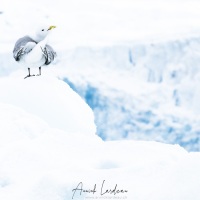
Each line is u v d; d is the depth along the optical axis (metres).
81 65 133.12
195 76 132.50
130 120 124.62
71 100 9.16
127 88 129.12
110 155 5.03
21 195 3.98
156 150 5.16
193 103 128.88
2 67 108.06
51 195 3.84
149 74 135.00
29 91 9.12
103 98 125.56
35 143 5.34
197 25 146.62
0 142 5.76
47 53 9.31
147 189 3.73
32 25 9.49
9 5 155.62
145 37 142.50
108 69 134.38
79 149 5.27
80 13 176.75
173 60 136.62
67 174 4.11
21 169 4.67
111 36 151.75
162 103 128.25
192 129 121.62
